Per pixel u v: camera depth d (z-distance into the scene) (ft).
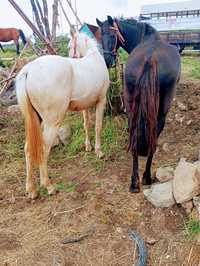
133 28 14.16
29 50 25.77
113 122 16.47
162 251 8.99
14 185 12.60
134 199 10.95
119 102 16.76
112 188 11.75
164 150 14.12
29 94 10.73
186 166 10.71
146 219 10.10
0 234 9.88
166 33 43.91
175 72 10.44
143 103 9.86
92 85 12.42
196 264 8.43
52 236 9.71
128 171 12.92
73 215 10.51
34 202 11.48
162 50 10.71
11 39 45.29
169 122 16.57
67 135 15.74
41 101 10.79
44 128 11.40
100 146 14.39
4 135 16.57
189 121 16.28
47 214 10.71
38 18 20.83
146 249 9.01
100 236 9.61
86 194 11.48
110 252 9.04
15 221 10.49
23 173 13.44
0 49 50.03
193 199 10.05
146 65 9.96
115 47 14.78
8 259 8.88
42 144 11.01
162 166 12.76
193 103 18.04
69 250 9.15
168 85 10.39
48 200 11.50
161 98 10.52
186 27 44.88
